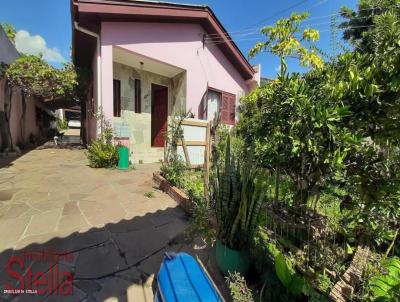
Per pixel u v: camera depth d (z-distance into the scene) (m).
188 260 1.74
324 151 1.42
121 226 2.63
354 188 1.60
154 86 7.91
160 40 6.28
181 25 6.71
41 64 7.64
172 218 2.90
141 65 6.78
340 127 1.39
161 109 8.30
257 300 1.61
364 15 4.68
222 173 2.04
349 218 1.93
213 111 8.10
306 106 1.43
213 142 4.80
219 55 8.16
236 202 1.89
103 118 5.55
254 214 1.81
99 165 5.52
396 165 1.38
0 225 2.49
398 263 1.51
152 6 5.63
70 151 8.56
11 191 3.59
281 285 1.56
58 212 2.88
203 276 1.58
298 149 1.49
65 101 11.89
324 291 1.61
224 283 1.83
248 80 9.75
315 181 1.76
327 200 2.43
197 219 2.29
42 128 14.18
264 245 1.92
